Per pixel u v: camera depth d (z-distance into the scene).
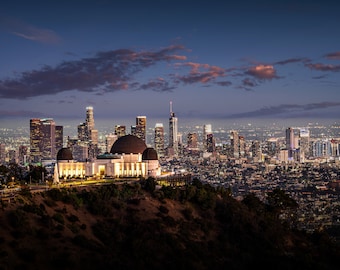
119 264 127.50
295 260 149.38
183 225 162.00
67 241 133.75
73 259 123.25
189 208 177.38
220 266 141.00
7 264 114.31
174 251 143.00
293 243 175.12
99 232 146.00
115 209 164.62
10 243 123.94
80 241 133.88
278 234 171.38
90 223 151.88
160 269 131.75
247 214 180.25
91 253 130.50
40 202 154.12
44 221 139.00
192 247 147.62
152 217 162.62
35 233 131.75
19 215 135.00
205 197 184.25
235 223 170.75
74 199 160.62
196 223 166.50
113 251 136.50
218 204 185.88
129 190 180.00
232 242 161.25
